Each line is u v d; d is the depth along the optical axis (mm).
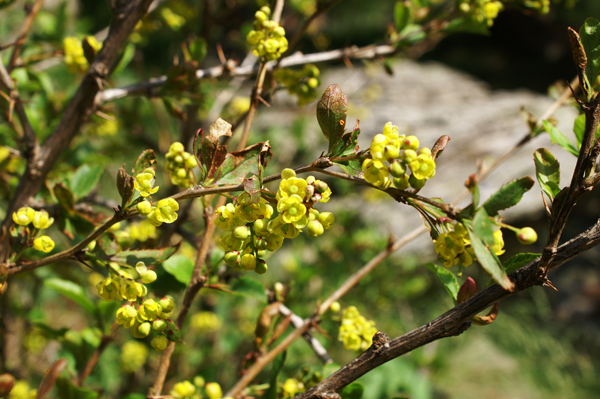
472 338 1943
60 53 680
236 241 394
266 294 538
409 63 2641
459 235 376
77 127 509
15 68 674
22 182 508
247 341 1098
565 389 1830
